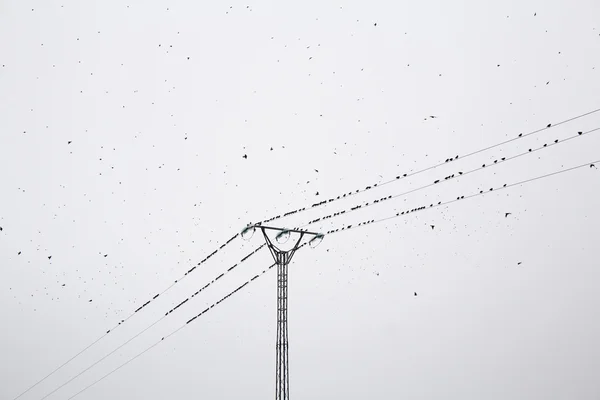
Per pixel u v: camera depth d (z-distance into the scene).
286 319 26.19
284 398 25.53
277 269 26.56
